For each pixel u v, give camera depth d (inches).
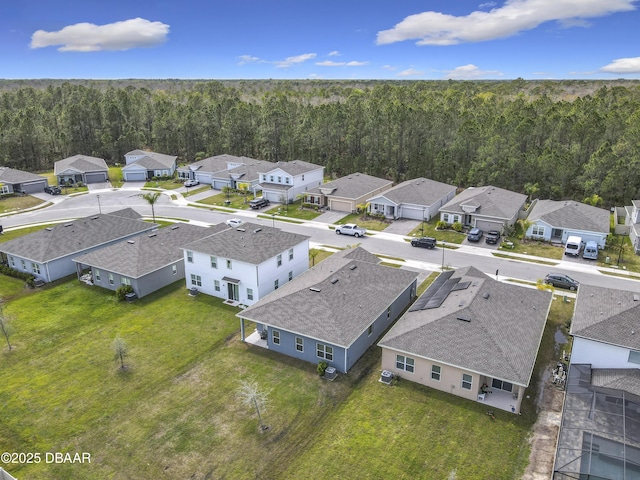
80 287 1596.9
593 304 1128.8
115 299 1493.6
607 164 2379.4
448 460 824.3
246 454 853.2
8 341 1211.9
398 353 1041.5
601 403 882.8
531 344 1023.6
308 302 1184.8
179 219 2464.3
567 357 1128.8
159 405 991.0
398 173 3238.2
